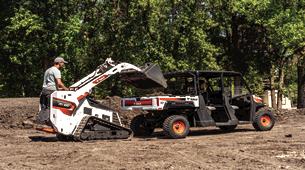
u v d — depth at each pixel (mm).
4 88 35000
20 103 21594
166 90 15742
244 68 38031
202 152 11000
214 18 34469
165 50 32938
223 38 37938
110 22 33219
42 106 13141
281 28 32375
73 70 33438
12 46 32906
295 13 32875
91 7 33344
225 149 11477
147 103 14289
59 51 32250
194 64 32656
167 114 14867
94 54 33438
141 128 15273
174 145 12320
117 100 20547
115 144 12570
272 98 37219
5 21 32656
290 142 12711
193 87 14984
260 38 37125
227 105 15352
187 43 32656
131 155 10562
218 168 8969
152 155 10562
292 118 21781
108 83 32875
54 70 13055
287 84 51312
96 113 13391
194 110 14938
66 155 10594
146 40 32969
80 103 13109
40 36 32281
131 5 32219
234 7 33531
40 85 33906
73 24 31703
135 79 14633
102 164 9430
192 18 32844
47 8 32625
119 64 14023
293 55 35688
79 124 13070
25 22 30438
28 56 32781
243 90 16766
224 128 17141
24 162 9758
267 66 37500
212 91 15633
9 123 18484
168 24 32844
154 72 14430
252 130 16859
